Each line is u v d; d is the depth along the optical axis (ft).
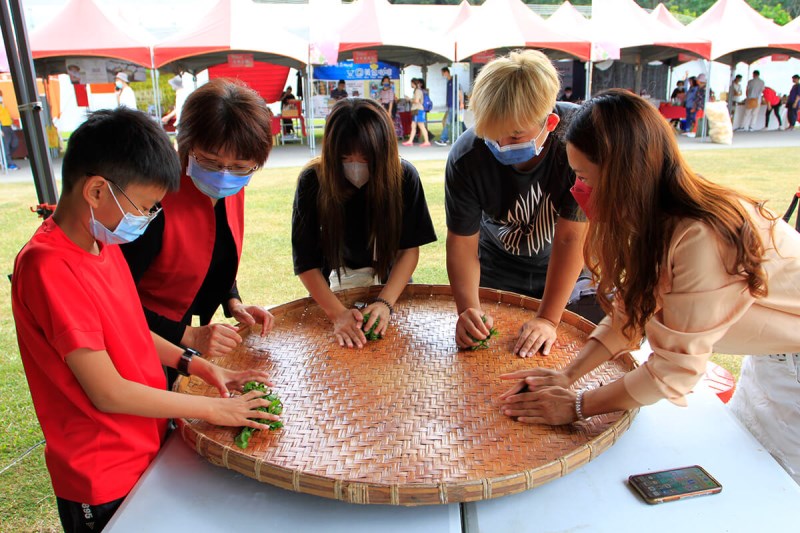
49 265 3.87
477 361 5.69
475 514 3.93
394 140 6.39
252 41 36.45
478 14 41.75
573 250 6.33
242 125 5.12
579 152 4.03
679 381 4.07
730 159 35.35
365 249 7.52
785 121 56.13
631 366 5.35
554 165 6.50
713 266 3.79
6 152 40.60
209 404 4.47
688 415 5.01
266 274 17.12
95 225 4.04
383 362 5.69
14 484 8.31
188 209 5.77
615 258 4.12
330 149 6.23
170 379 6.79
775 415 5.13
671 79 59.77
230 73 50.80
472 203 6.76
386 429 4.56
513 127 5.59
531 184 6.66
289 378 5.37
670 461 4.42
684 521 3.84
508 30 39.73
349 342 6.04
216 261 6.46
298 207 7.00
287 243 20.31
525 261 8.08
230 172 5.37
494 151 6.15
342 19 42.50
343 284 7.88
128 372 4.38
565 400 4.61
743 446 4.59
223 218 6.28
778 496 4.06
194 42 35.53
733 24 43.55
